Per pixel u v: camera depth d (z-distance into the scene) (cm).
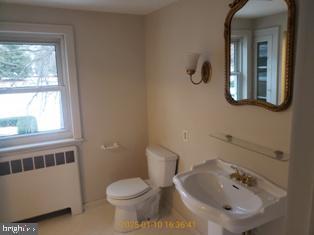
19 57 235
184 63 218
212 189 178
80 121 261
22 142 244
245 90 160
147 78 287
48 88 250
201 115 206
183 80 223
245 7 153
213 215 133
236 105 168
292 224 112
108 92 272
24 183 239
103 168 283
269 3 138
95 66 261
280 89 137
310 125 100
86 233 240
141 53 282
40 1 214
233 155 178
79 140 261
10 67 233
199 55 189
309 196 104
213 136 191
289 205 112
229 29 165
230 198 165
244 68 158
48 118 256
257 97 152
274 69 139
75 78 251
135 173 302
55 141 253
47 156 247
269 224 154
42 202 250
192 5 200
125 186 244
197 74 204
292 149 107
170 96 246
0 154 228
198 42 198
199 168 185
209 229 176
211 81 190
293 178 109
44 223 255
